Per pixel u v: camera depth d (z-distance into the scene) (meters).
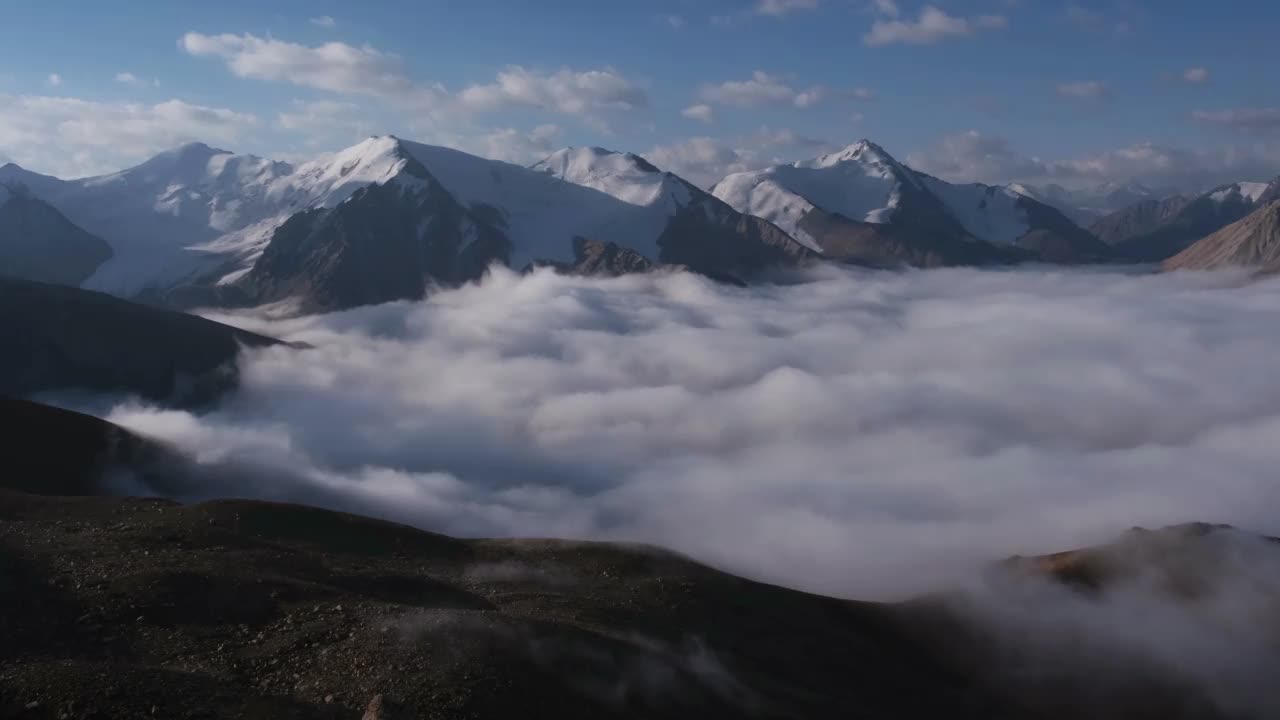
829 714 46.50
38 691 29.44
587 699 36.69
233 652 35.78
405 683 33.72
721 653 49.28
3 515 51.38
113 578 39.72
